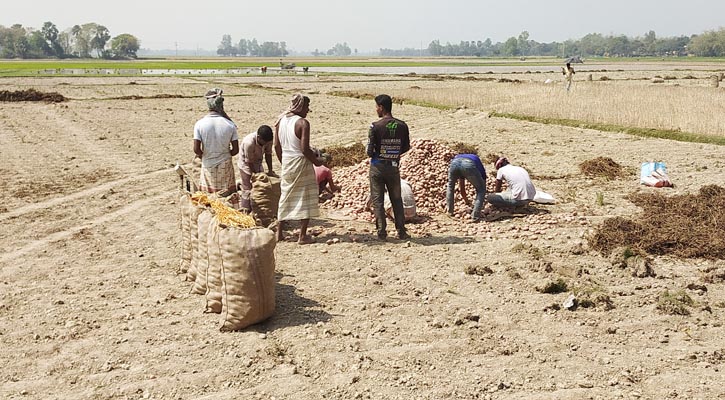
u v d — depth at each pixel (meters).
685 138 19.70
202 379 5.32
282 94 40.09
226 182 9.02
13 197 12.33
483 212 10.85
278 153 8.87
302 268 8.07
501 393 5.10
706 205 10.63
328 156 11.40
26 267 8.23
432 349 5.87
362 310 6.77
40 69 85.25
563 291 7.30
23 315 6.67
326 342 6.00
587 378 5.33
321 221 10.38
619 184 13.44
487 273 7.87
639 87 39.59
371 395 5.07
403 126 8.98
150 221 10.59
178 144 19.31
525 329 6.34
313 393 5.11
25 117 25.78
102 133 21.55
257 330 6.27
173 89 44.41
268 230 6.23
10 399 5.04
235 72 78.69
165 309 6.80
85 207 11.57
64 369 5.52
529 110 27.42
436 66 116.88
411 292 7.30
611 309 6.79
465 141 20.03
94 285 7.57
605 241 8.93
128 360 5.67
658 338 6.10
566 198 12.14
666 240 8.84
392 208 9.32
